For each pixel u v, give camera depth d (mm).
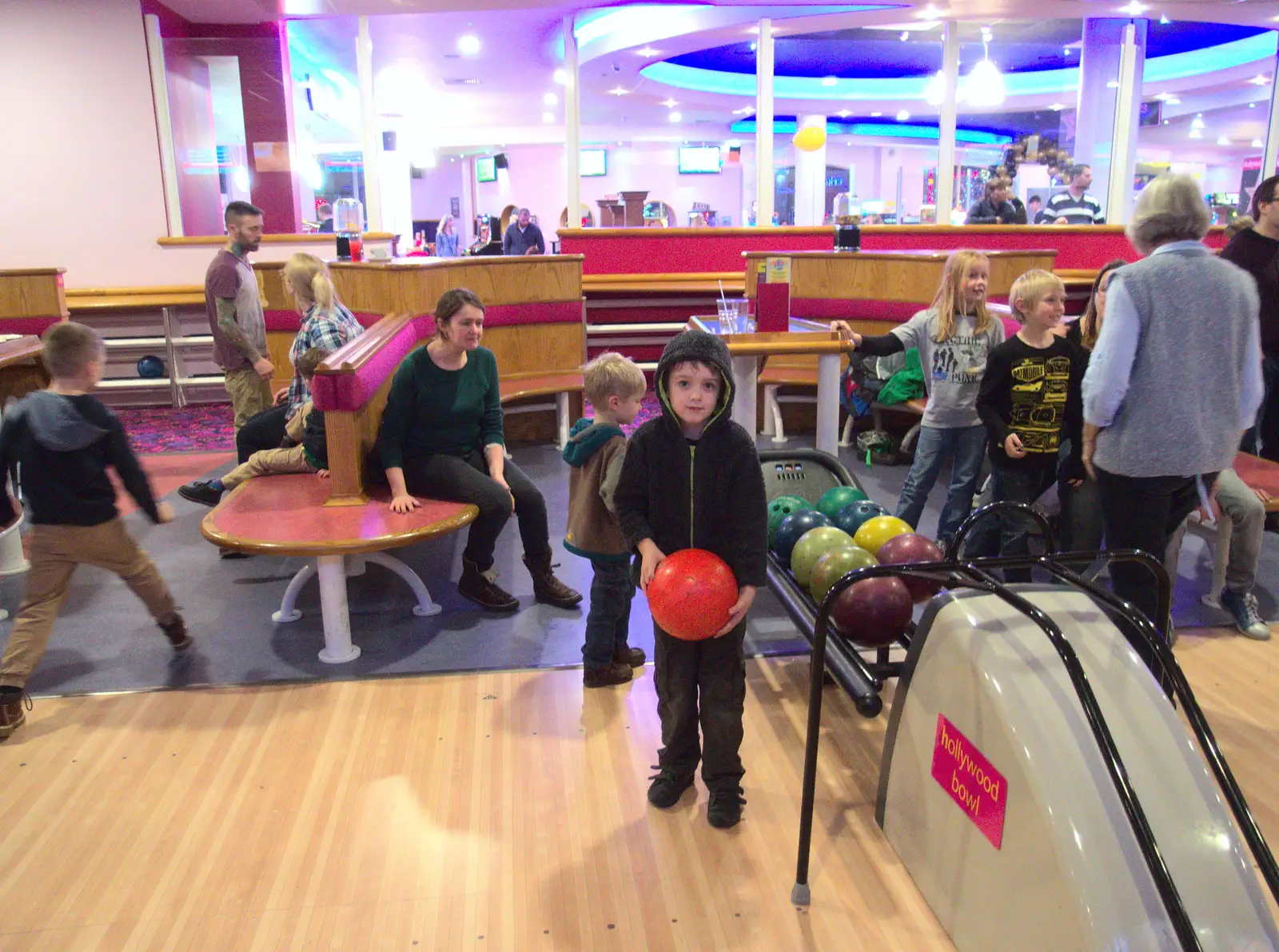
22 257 8594
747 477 2213
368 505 3477
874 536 2893
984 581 1868
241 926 2018
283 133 9055
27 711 2922
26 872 2189
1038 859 1612
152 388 8484
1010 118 16703
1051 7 8945
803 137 7613
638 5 8617
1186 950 1353
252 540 3086
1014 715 1701
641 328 8688
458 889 2117
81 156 8453
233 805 2438
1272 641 3279
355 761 2629
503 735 2754
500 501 3502
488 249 11555
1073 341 3785
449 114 16219
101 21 8227
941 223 9508
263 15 8758
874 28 10680
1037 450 3379
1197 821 1584
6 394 5152
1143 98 14633
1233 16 9430
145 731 2799
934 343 3775
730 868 2168
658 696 2684
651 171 19234
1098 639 1827
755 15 9109
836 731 2736
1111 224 9086
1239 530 3320
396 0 8250
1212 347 2365
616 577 2928
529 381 6367
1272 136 10516
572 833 2307
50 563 2887
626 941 1953
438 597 3805
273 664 3211
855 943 1934
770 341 3766
